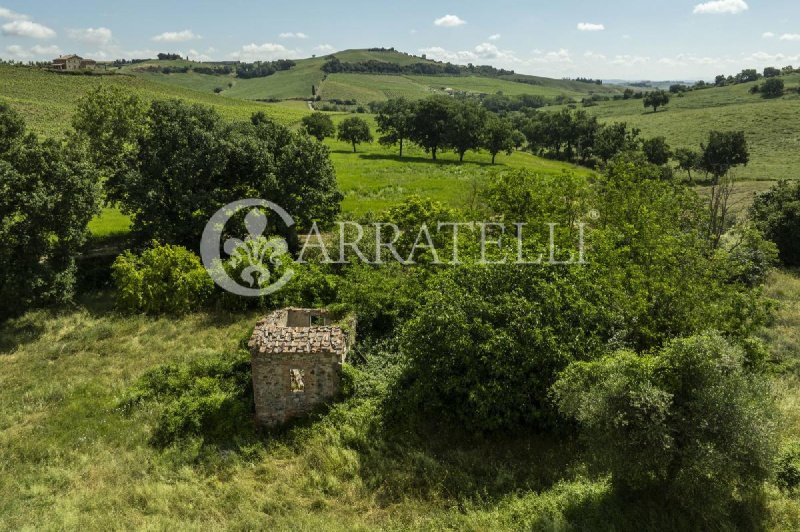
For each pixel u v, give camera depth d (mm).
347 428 14609
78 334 21781
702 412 10445
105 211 38188
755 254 28297
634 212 23047
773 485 11664
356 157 82438
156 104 28359
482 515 11430
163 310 24453
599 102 186250
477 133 82750
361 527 11336
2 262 21984
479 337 14836
